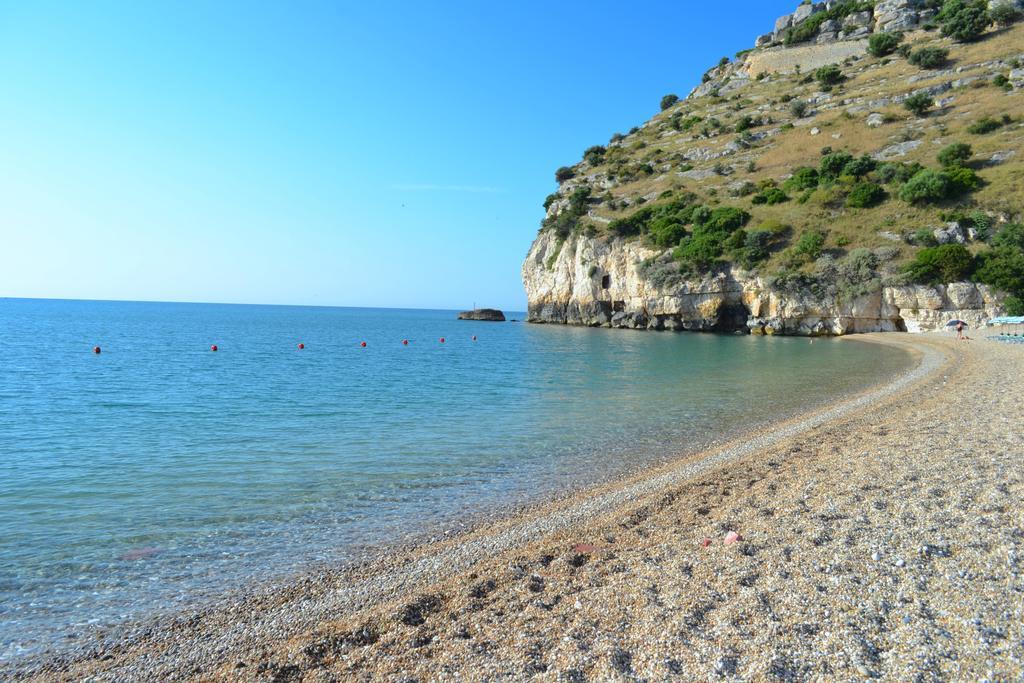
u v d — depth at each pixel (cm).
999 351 3469
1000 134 7194
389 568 816
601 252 8656
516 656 531
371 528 980
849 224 6738
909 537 742
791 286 6397
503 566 775
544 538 902
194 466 1388
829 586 621
